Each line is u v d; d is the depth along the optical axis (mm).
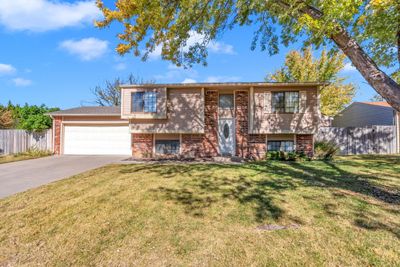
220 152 13156
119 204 4664
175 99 12898
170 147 13414
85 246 3115
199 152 13188
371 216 3855
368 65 4137
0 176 7699
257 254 2832
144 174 7645
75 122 14555
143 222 3807
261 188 5672
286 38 6570
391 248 2877
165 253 2904
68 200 4941
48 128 14859
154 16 6730
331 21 3992
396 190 5371
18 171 8594
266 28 7102
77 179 7023
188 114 12820
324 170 8039
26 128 14453
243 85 12391
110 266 2680
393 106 3918
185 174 7562
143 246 3076
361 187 5648
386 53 5441
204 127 13000
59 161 11352
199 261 2723
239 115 13164
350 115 20547
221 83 12312
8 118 19375
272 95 12508
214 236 3297
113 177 7211
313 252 2838
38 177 7500
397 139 14398
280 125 12367
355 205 4371
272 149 12867
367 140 14547
